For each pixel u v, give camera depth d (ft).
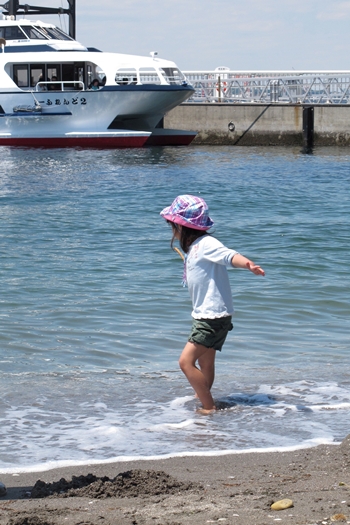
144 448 18.47
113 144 149.79
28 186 90.89
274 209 71.36
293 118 159.33
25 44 146.10
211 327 21.47
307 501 13.70
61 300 35.37
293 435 19.31
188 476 16.07
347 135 155.12
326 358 26.68
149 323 31.48
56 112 146.00
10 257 46.85
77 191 86.22
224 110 165.17
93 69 150.20
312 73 161.58
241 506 13.58
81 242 52.95
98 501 14.28
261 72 165.37
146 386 23.61
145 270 42.83
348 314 33.19
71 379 24.27
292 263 44.80
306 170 110.22
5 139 148.87
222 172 108.78
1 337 29.22
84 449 18.40
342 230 58.13
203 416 20.89
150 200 78.54
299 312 33.40
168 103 147.74
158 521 12.84
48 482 15.99
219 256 20.98
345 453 17.39
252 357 26.81
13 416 20.75
